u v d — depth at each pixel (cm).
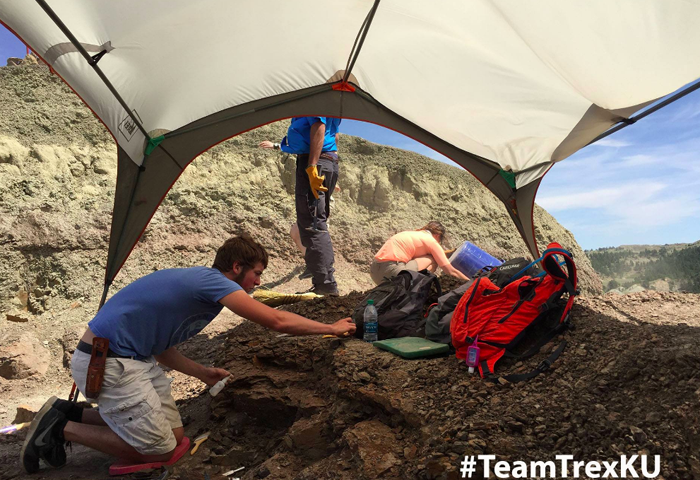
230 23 384
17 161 796
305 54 450
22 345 573
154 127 471
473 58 445
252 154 1045
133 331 293
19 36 359
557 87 449
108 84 390
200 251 840
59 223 748
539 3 355
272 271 849
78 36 351
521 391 270
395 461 242
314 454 298
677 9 328
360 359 333
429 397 278
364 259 960
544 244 1157
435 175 1161
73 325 649
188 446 330
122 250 496
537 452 222
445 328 350
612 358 275
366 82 501
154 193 502
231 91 468
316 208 555
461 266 580
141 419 291
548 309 313
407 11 399
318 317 467
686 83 401
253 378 375
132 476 296
